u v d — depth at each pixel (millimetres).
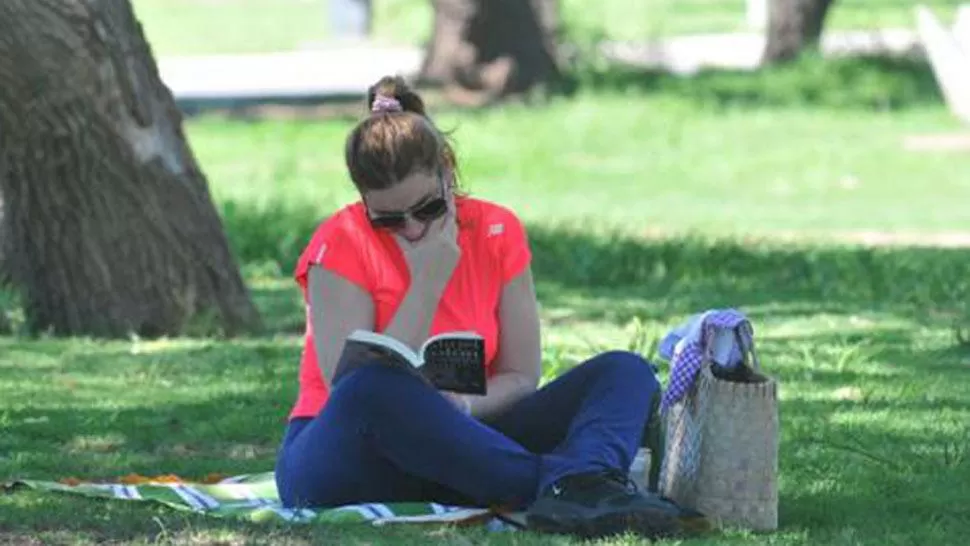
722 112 69625
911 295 29109
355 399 14281
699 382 14547
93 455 18156
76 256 25297
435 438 14250
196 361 23562
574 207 50625
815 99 72188
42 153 24859
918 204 50188
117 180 25062
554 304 28938
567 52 77250
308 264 14867
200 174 25859
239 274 26234
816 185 54750
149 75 25156
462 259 14953
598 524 13922
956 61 68562
